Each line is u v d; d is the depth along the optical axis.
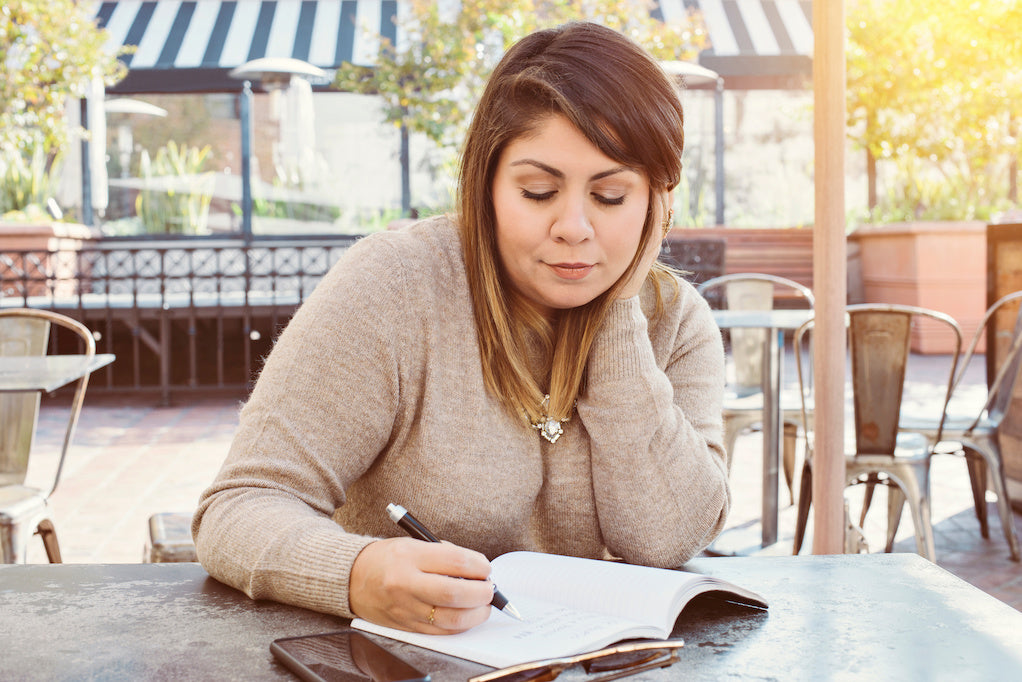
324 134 13.37
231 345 9.48
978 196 11.07
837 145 1.97
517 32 9.41
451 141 10.48
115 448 5.89
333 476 1.17
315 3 13.30
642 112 1.12
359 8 13.21
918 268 9.84
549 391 1.30
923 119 10.51
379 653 0.88
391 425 1.23
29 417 3.10
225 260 11.83
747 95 13.78
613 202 1.15
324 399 1.16
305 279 11.76
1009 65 9.14
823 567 1.17
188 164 12.84
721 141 12.48
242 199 12.19
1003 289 4.45
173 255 11.68
